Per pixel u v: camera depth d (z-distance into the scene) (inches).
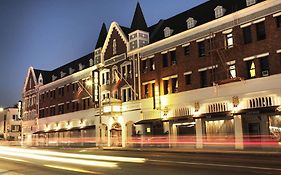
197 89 1378.0
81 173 600.7
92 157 928.3
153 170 599.8
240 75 1232.8
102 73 1963.6
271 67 1144.8
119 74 1796.3
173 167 631.8
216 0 1508.4
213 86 1310.3
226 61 1285.7
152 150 1264.8
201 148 1291.8
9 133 3553.2
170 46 1528.1
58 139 2378.2
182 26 1566.2
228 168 579.2
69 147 1875.0
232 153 997.8
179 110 1446.9
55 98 2498.8
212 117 1270.9
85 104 2130.9
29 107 2903.5
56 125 2437.3
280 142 1074.1
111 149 1441.9
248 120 1201.4
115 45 1875.0
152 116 1579.7
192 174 527.2
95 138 1962.4
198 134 1331.2
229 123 1243.8
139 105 1657.2
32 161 906.1
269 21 1167.6
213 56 1331.2
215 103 1301.7
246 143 1170.6
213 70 1328.7
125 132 1740.9
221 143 1251.2
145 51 1663.4
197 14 1541.6
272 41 1152.2
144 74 1653.5
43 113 2662.4
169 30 1567.4
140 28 1729.8
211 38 1343.5
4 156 1135.6
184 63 1453.0
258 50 1188.5
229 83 1256.8
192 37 1427.2
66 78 2362.2
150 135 1561.3
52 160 902.4
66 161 849.5
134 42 1723.7
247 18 1231.5
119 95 1813.5
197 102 1368.1
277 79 1116.5
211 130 1302.9
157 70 1581.0
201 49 1402.6
